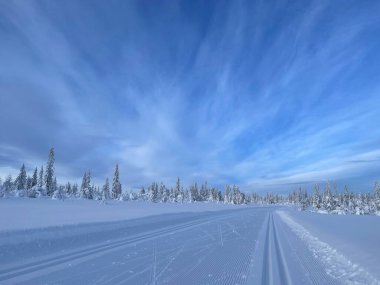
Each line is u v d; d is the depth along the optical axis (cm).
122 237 1492
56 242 1193
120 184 7750
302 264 1011
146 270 853
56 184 6312
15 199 4378
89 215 2345
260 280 787
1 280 723
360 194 10206
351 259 1080
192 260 1012
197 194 11262
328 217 4338
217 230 2014
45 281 720
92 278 755
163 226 2114
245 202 14475
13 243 1066
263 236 1802
